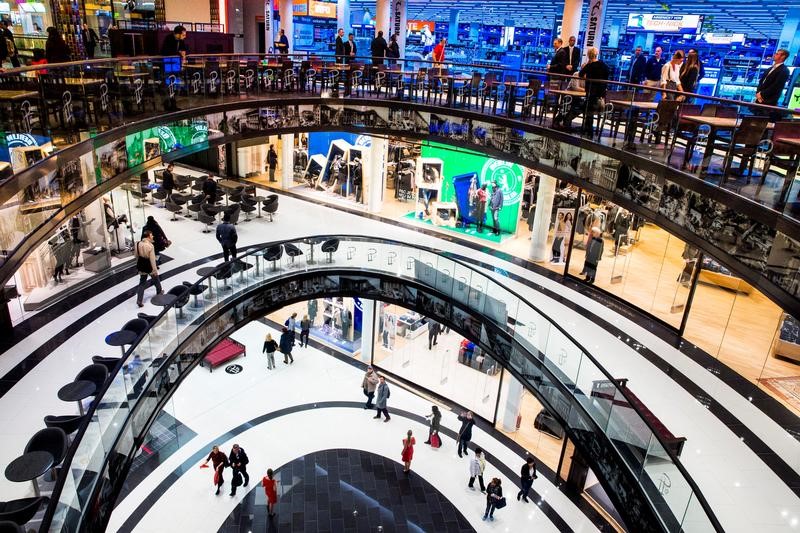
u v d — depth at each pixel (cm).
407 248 1753
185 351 1364
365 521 1340
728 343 1446
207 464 1413
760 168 917
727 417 1191
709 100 1052
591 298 1811
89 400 1152
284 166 2877
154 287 1681
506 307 1479
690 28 2127
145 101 1429
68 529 751
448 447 1605
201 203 2369
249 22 2939
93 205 1648
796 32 1661
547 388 1355
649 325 1619
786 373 1330
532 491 1452
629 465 1019
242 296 1591
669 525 884
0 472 961
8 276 784
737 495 973
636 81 1528
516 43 3048
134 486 1360
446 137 1933
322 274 1816
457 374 1942
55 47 1327
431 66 1997
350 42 2098
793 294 783
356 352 2036
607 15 2456
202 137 1686
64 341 1369
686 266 1534
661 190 1185
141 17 2230
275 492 1307
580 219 1895
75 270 1650
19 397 1157
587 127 1452
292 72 1994
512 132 1720
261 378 1831
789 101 1343
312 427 1636
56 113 1032
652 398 1248
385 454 1561
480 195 2419
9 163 849
